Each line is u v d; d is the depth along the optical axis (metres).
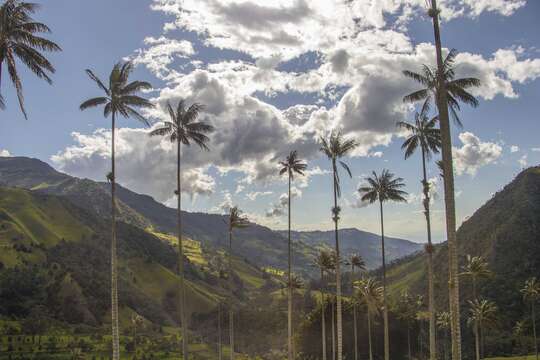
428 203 58.59
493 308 96.75
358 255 97.12
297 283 83.12
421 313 147.00
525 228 188.12
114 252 45.38
